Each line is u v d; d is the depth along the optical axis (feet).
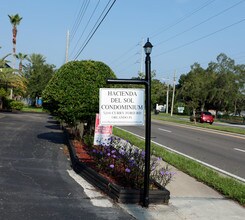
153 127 99.50
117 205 22.06
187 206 22.99
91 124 46.16
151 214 20.93
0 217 18.49
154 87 264.93
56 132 63.57
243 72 269.03
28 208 20.27
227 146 59.93
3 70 137.69
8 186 24.40
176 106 311.68
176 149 52.54
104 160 28.14
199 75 286.46
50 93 41.70
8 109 139.85
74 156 33.91
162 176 27.09
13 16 182.91
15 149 40.55
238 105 283.79
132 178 24.50
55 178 27.99
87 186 26.12
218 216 21.50
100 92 25.05
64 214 19.83
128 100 25.26
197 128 106.32
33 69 188.65
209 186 28.91
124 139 58.13
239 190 26.99
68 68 41.70
